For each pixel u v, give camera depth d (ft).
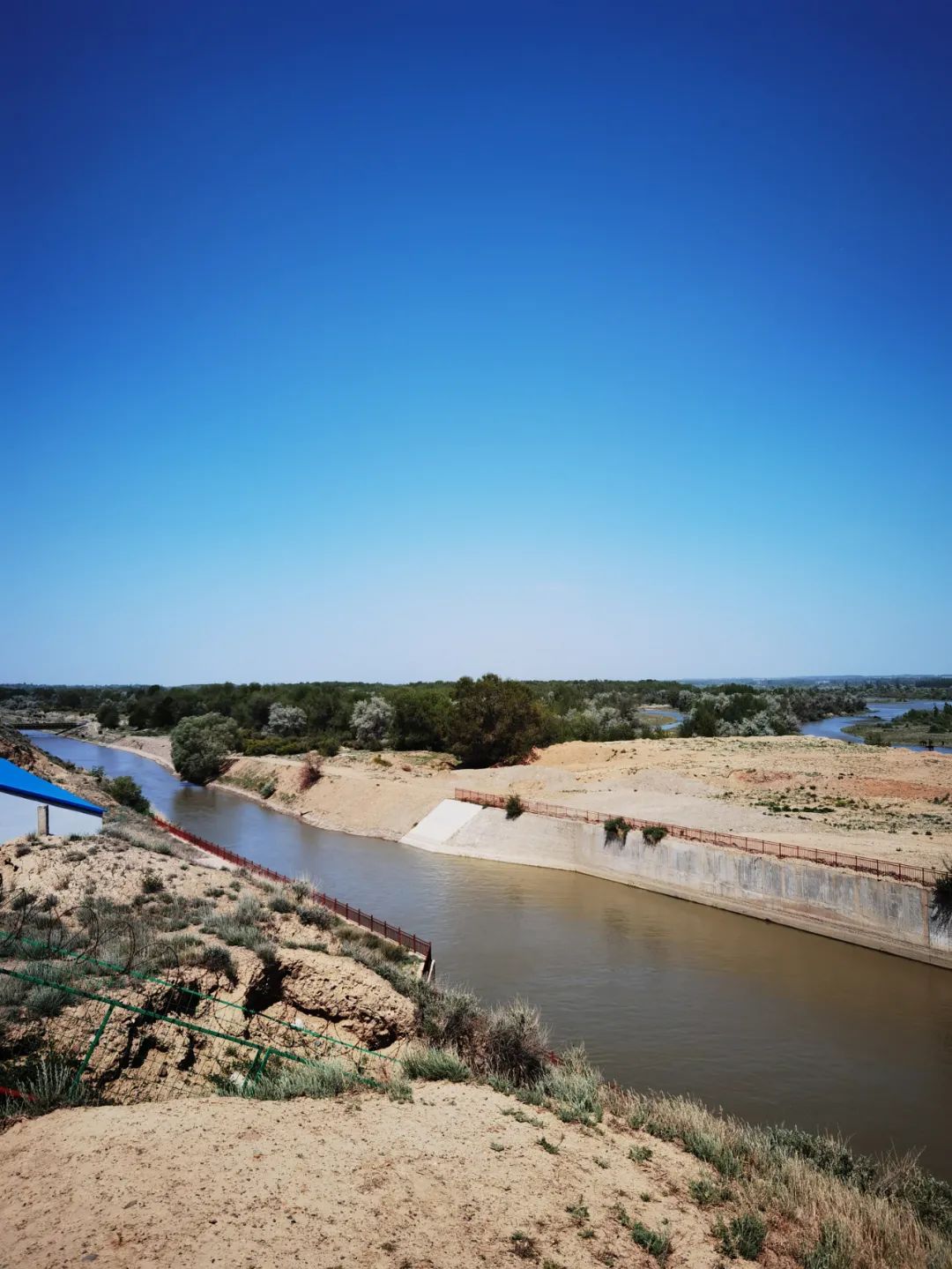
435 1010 70.13
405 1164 36.78
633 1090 87.61
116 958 62.69
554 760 319.27
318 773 299.58
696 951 136.77
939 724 552.00
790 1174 46.68
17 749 181.47
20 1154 33.60
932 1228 44.21
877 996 116.98
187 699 545.03
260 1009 68.95
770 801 217.15
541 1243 32.04
